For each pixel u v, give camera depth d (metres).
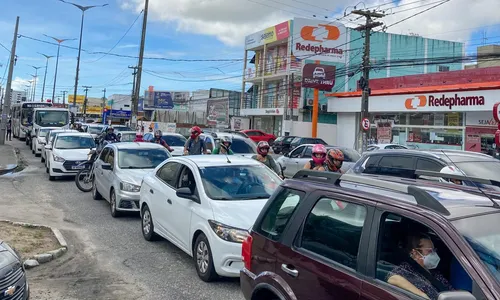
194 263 6.53
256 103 48.34
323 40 40.47
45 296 5.22
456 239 2.42
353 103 33.03
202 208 6.04
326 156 7.12
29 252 6.65
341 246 3.04
